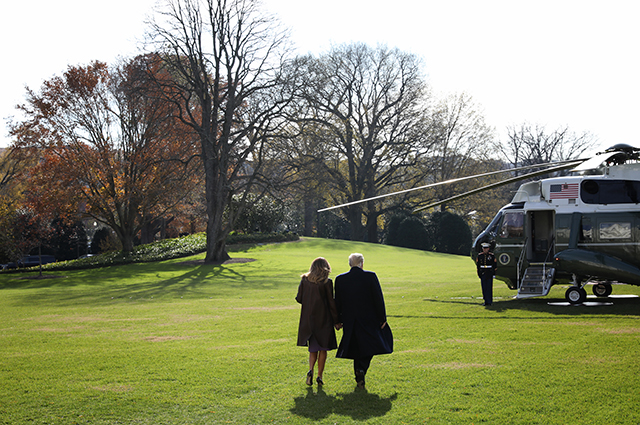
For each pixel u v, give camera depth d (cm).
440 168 5578
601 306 1204
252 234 4806
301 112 3569
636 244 1254
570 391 566
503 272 1427
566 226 1312
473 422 490
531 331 902
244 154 3566
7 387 650
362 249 4512
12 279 3173
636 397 538
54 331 1155
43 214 3588
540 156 6281
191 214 5850
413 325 1032
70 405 572
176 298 1922
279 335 998
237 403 568
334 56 5109
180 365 752
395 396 576
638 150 1275
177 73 3706
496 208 6084
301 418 517
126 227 4238
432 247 5416
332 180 4812
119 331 1135
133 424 512
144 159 3831
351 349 607
